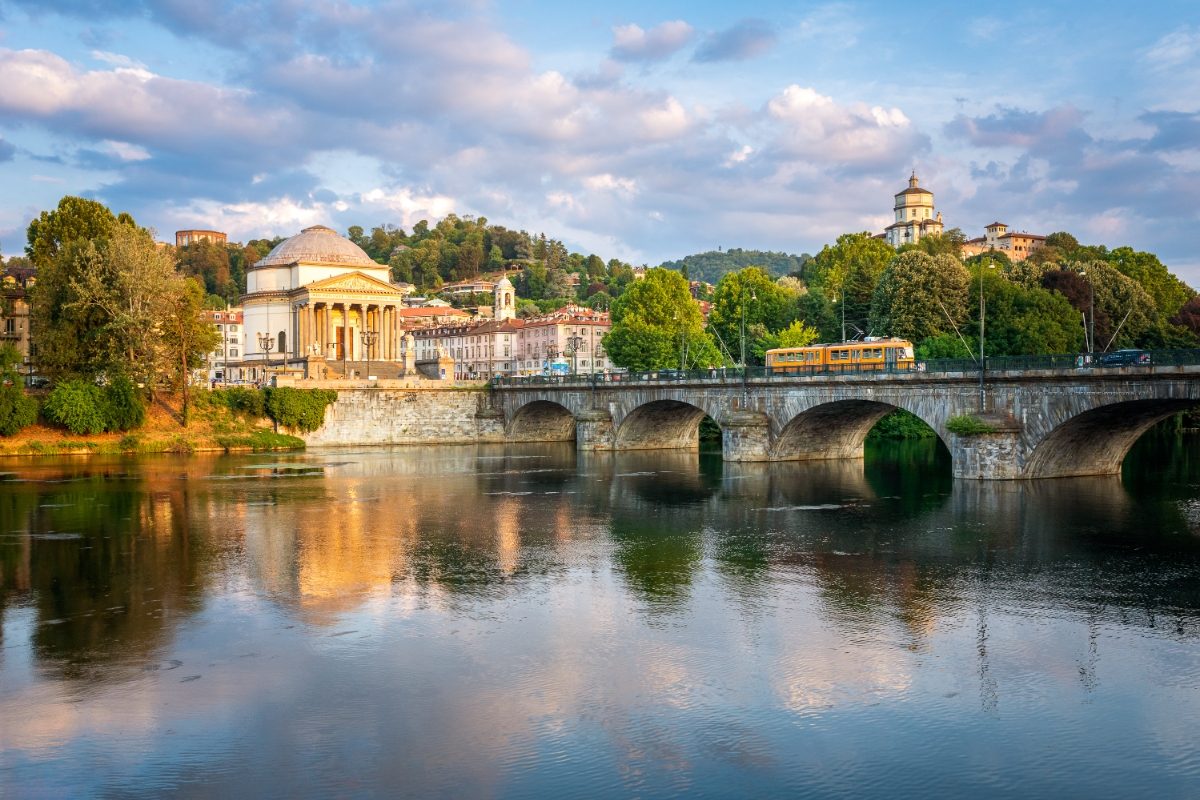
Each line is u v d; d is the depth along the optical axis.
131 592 43.78
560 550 53.00
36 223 128.12
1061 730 28.33
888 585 44.28
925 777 25.56
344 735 28.06
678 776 25.52
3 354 107.94
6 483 82.88
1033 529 56.78
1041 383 69.62
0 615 40.09
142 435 114.25
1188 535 54.50
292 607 41.19
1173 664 33.56
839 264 188.38
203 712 29.78
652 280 160.38
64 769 26.16
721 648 35.28
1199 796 24.61
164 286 113.06
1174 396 59.81
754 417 95.56
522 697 30.69
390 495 76.00
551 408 135.62
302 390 125.88
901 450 111.38
